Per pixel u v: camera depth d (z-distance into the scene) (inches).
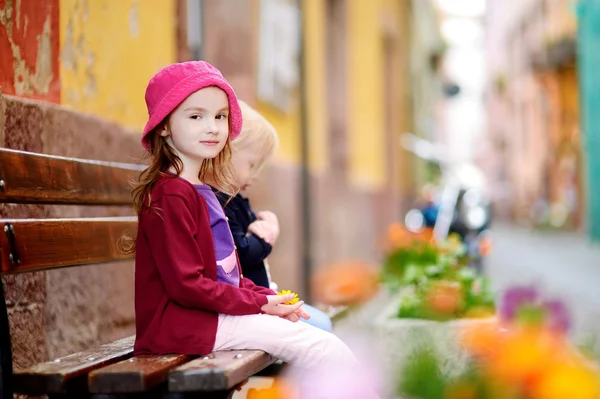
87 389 115.1
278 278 408.8
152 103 131.8
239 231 156.9
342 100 642.8
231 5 345.7
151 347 126.6
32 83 173.9
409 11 1067.9
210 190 135.8
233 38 346.9
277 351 129.9
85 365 116.2
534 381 110.0
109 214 212.8
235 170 157.1
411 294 224.5
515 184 2691.9
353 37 687.1
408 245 318.7
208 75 131.1
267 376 150.4
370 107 789.2
